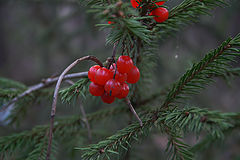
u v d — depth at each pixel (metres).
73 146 0.44
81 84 0.33
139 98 0.39
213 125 0.31
